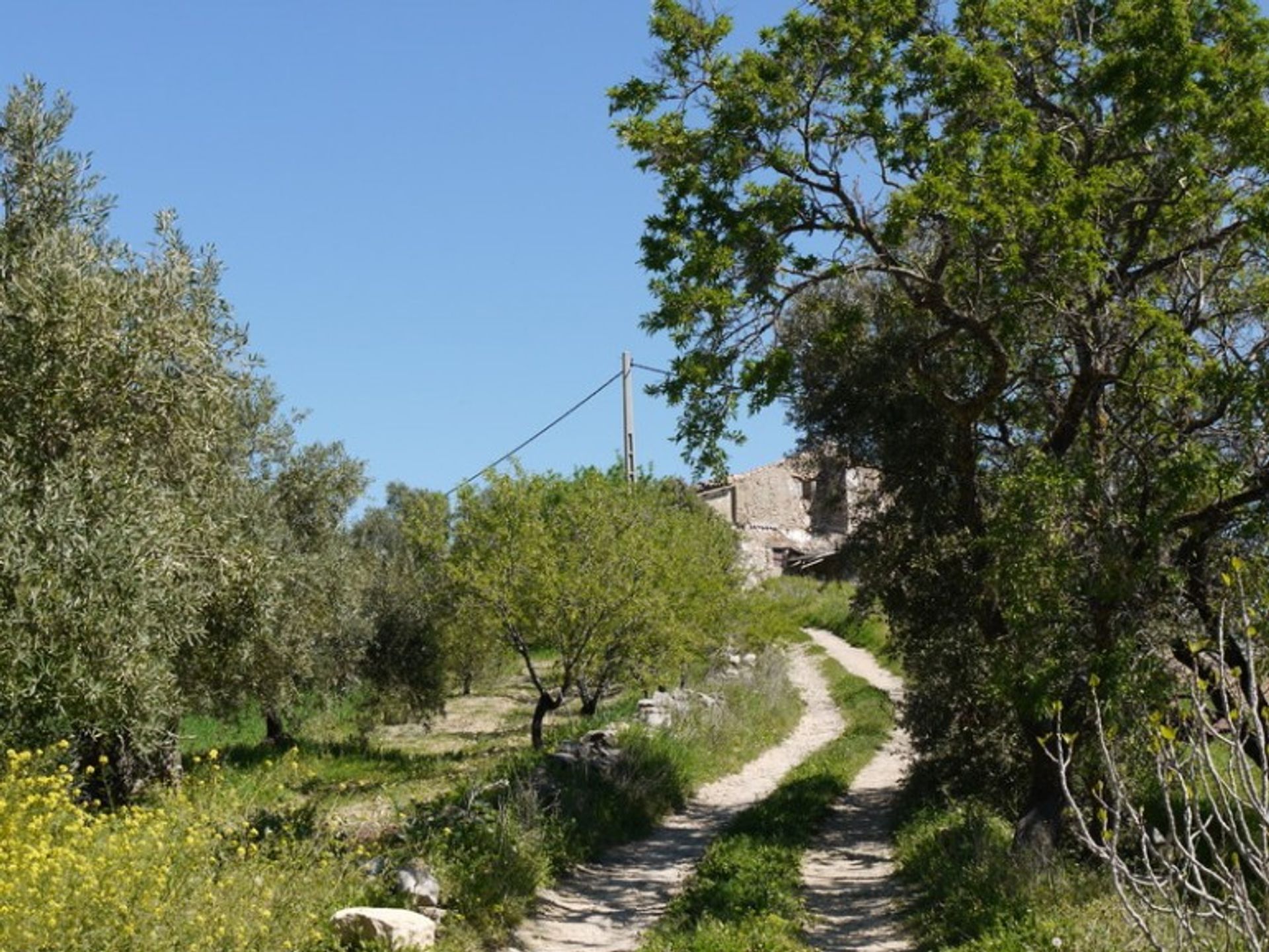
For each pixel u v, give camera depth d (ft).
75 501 35.86
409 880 38.22
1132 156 45.01
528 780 54.60
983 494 53.67
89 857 29.94
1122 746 40.98
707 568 92.12
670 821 62.44
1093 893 36.27
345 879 37.40
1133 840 43.04
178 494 42.24
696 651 93.56
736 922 38.86
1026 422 52.60
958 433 48.55
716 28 45.27
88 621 34.76
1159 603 41.22
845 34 44.98
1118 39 43.57
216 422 42.83
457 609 86.02
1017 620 41.93
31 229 40.70
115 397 39.45
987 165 42.63
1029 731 45.80
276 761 78.07
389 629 96.68
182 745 75.15
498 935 37.83
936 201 42.16
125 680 36.09
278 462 75.00
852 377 54.95
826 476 60.95
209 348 42.16
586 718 89.40
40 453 37.91
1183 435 42.14
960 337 50.78
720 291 43.55
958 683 54.95
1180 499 39.93
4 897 25.95
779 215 43.96
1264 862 19.04
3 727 34.53
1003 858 41.29
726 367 45.68
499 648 88.17
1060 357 49.08
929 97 45.32
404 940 32.86
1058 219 40.96
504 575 81.00
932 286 44.98
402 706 97.45
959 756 58.49
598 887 47.44
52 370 38.04
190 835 32.24
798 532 214.69
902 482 56.08
